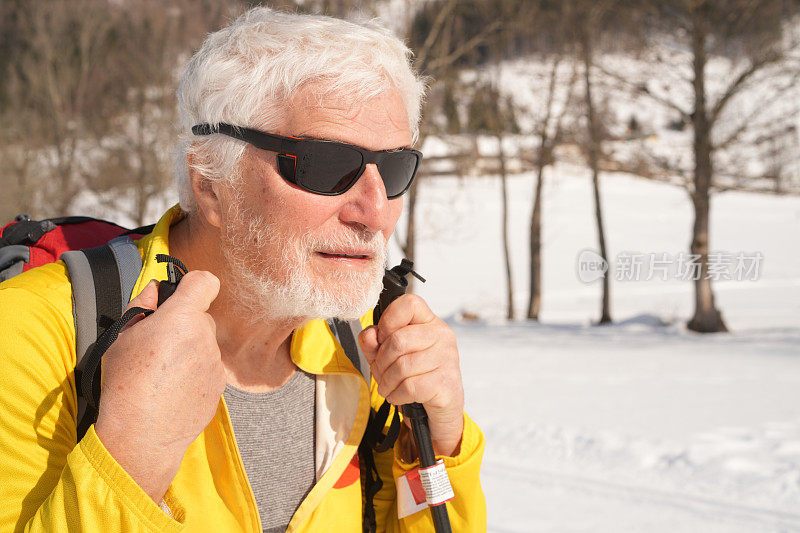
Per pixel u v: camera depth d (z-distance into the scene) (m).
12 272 1.14
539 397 8.66
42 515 0.82
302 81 0.98
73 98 28.77
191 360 0.83
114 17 29.12
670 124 20.41
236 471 1.03
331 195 0.99
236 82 0.99
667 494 5.28
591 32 20.61
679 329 19.22
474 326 20.92
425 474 1.12
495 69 24.03
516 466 6.00
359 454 1.25
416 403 1.13
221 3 20.12
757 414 7.57
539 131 23.83
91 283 0.98
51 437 0.90
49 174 27.53
